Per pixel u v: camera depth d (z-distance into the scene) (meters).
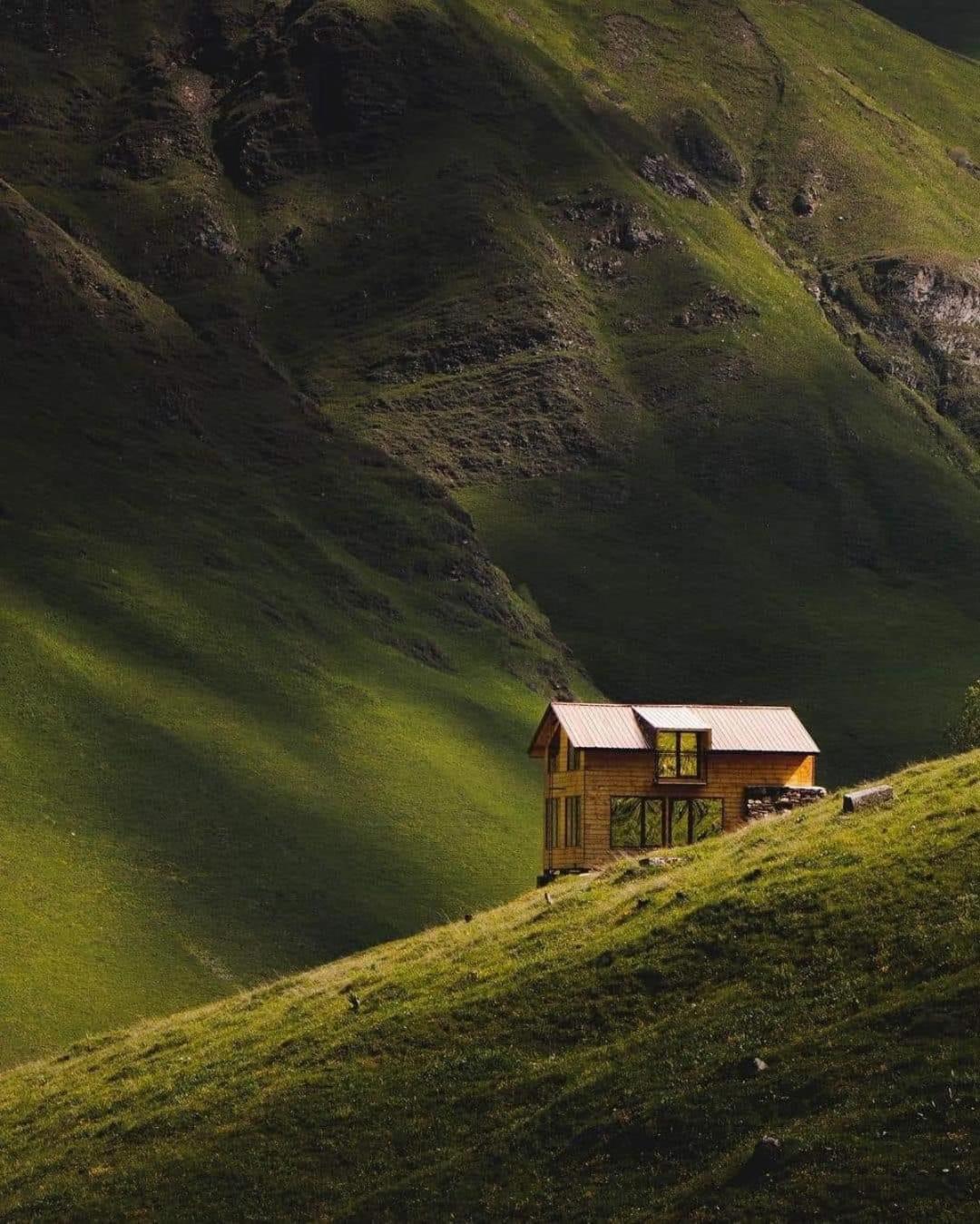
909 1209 58.19
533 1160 71.44
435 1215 69.88
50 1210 82.62
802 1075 69.06
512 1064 81.56
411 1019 90.25
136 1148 87.50
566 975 88.06
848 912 83.06
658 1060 75.62
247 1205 77.00
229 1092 90.06
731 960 83.31
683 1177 65.56
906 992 73.25
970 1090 63.53
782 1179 62.19
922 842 87.94
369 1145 78.75
